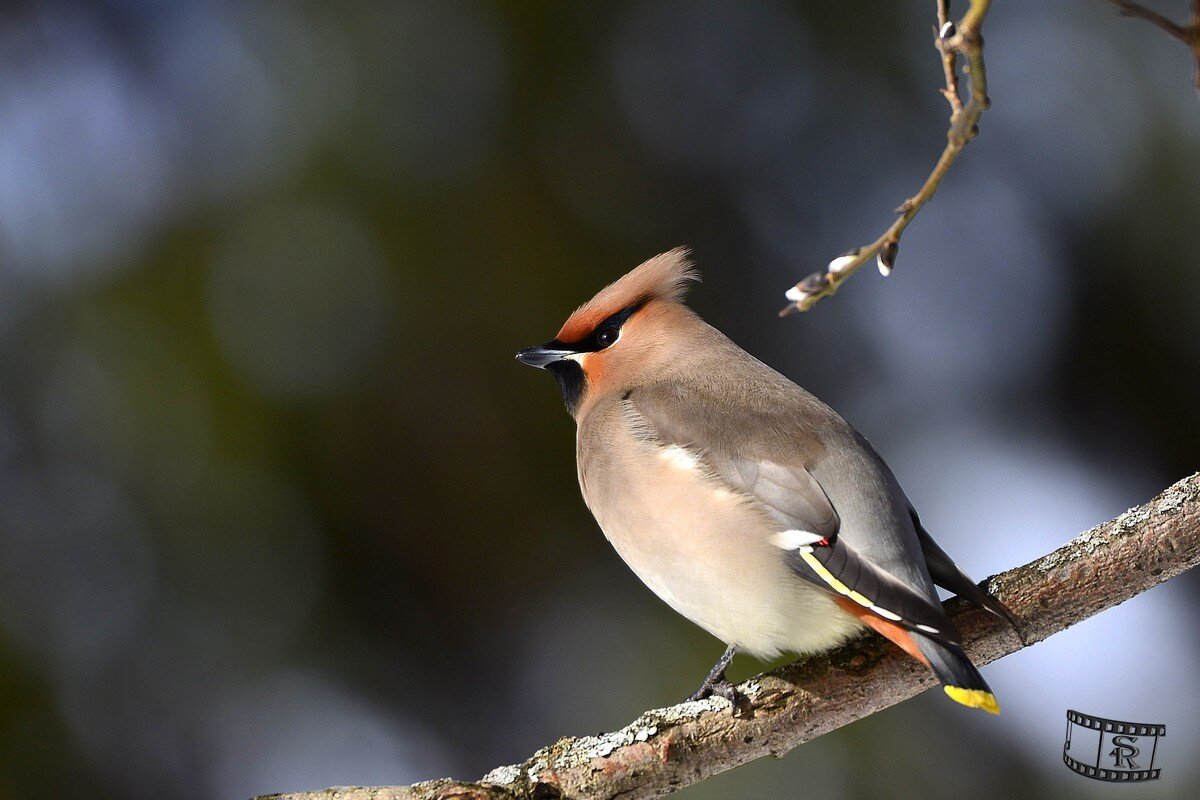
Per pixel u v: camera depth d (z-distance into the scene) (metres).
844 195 13.92
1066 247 13.79
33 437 11.53
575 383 8.98
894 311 13.91
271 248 11.85
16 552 11.43
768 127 13.78
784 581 7.34
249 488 11.62
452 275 12.16
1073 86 13.75
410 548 11.95
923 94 13.90
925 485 13.36
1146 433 13.34
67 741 11.36
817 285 5.52
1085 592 6.96
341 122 12.17
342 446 11.84
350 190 12.05
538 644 11.86
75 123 12.79
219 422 11.56
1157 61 13.45
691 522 7.62
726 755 6.86
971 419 13.65
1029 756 11.23
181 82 12.70
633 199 13.09
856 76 13.91
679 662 11.32
